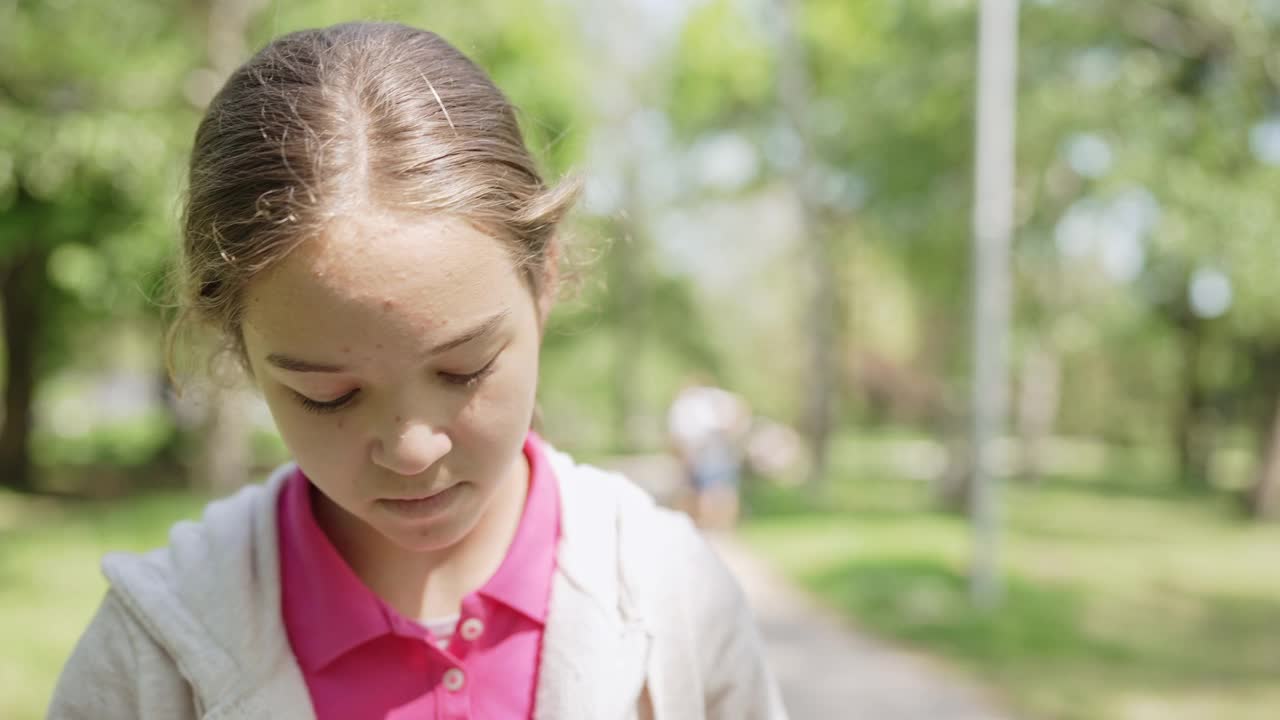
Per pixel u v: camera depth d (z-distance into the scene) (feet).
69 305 50.29
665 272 91.30
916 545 36.96
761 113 71.15
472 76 3.37
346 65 3.20
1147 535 41.50
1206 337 57.26
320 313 2.80
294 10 28.45
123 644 3.66
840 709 17.94
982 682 19.51
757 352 110.22
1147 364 91.25
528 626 3.68
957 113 45.34
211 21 32.99
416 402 2.93
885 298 103.81
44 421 86.17
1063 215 46.83
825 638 23.02
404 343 2.84
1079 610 26.25
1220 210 41.04
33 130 31.53
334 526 3.77
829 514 47.42
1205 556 35.83
